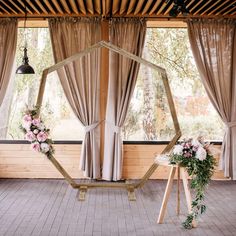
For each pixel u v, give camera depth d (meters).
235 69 5.66
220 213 4.20
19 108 5.99
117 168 5.59
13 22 5.63
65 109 5.99
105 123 5.71
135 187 4.98
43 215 4.05
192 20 5.67
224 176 5.73
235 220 3.96
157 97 6.03
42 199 4.69
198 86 6.05
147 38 6.01
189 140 3.76
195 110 6.06
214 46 5.68
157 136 6.02
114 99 5.64
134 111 6.01
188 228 3.68
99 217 4.01
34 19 5.67
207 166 3.65
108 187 5.00
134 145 5.87
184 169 3.80
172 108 4.88
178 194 4.11
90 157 5.66
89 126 5.62
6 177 5.84
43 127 4.56
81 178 5.85
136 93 6.00
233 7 5.28
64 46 5.64
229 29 5.69
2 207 4.33
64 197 4.80
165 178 5.90
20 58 5.96
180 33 6.04
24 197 4.77
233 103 5.68
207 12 5.60
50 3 5.11
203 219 3.98
